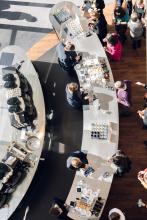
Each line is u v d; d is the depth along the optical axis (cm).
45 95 1305
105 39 1255
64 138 1230
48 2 1480
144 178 1024
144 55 1314
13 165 1083
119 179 1123
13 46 1306
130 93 1143
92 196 1008
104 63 1184
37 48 1395
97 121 1096
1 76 1280
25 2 1490
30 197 1151
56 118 1263
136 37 1257
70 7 1312
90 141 1072
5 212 1059
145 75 1284
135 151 1163
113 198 1100
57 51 1260
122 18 1262
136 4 1299
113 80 1159
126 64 1305
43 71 1353
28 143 1131
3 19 1461
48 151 1211
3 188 1068
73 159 1006
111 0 1452
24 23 1446
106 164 1036
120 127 1202
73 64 1232
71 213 996
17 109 1149
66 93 1234
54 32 1414
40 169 1176
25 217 1122
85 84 1160
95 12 1211
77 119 1253
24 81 1211
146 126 1172
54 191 1157
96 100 1129
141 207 1080
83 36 1243
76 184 1027
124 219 970
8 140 1223
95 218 987
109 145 1062
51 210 997
